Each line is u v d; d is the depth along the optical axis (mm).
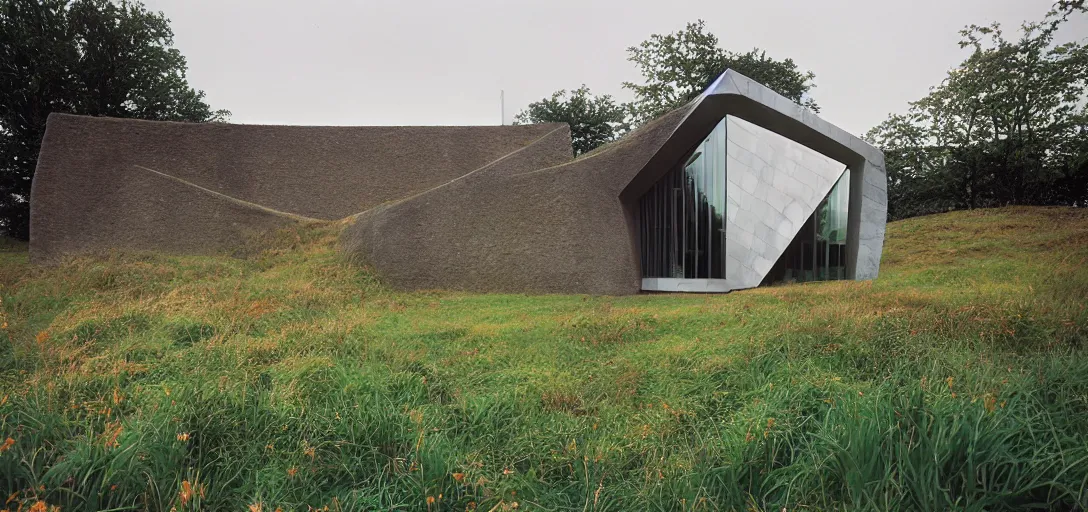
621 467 3746
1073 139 26000
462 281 15508
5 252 22312
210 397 4242
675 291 16375
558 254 15688
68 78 26922
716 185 16016
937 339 6125
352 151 24031
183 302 10516
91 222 18016
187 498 3047
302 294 12180
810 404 4086
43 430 3635
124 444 3396
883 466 3096
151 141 21922
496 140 25125
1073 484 2883
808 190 15844
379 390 4996
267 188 22578
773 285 15250
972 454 3037
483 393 5129
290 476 3416
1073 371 4137
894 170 31297
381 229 15953
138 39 28531
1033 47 25562
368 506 3209
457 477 3289
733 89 14727
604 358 6723
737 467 3369
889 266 17719
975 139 28719
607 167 16547
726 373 5605
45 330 7672
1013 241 19391
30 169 27609
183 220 18062
